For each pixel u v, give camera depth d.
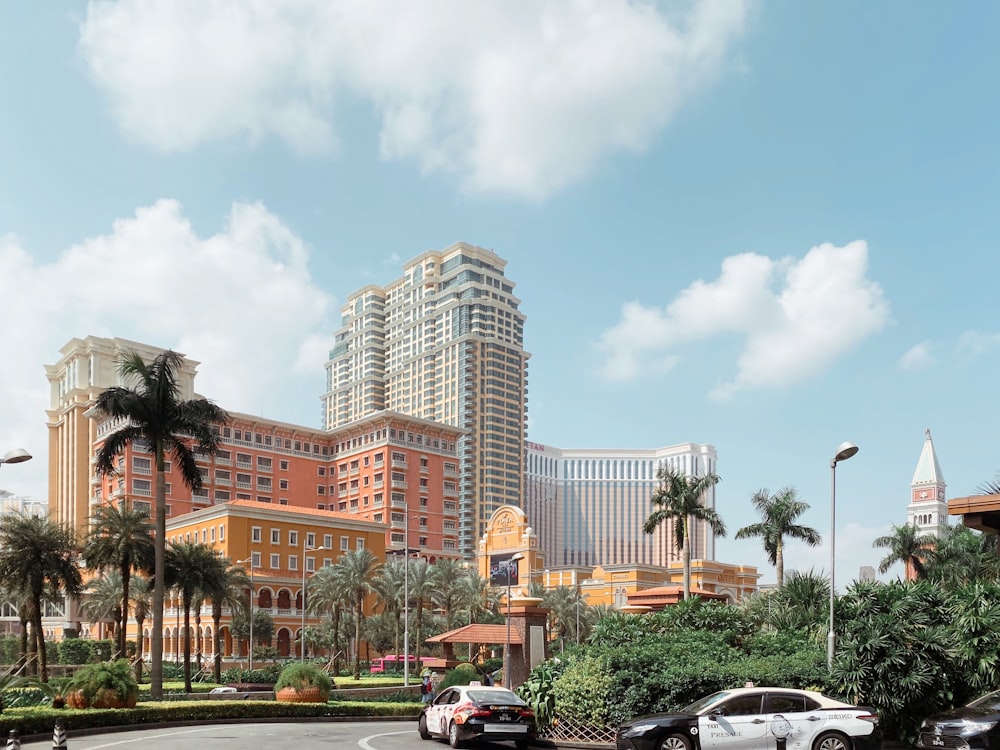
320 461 145.62
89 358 147.75
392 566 88.94
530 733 22.66
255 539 105.44
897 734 22.81
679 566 110.88
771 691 19.00
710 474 64.00
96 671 29.53
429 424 142.75
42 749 23.05
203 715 31.02
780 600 35.72
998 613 23.55
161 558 43.69
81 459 142.12
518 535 121.38
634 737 18.53
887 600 27.03
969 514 18.47
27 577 53.88
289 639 106.81
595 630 29.97
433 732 24.78
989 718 18.09
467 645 90.12
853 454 24.95
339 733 27.30
